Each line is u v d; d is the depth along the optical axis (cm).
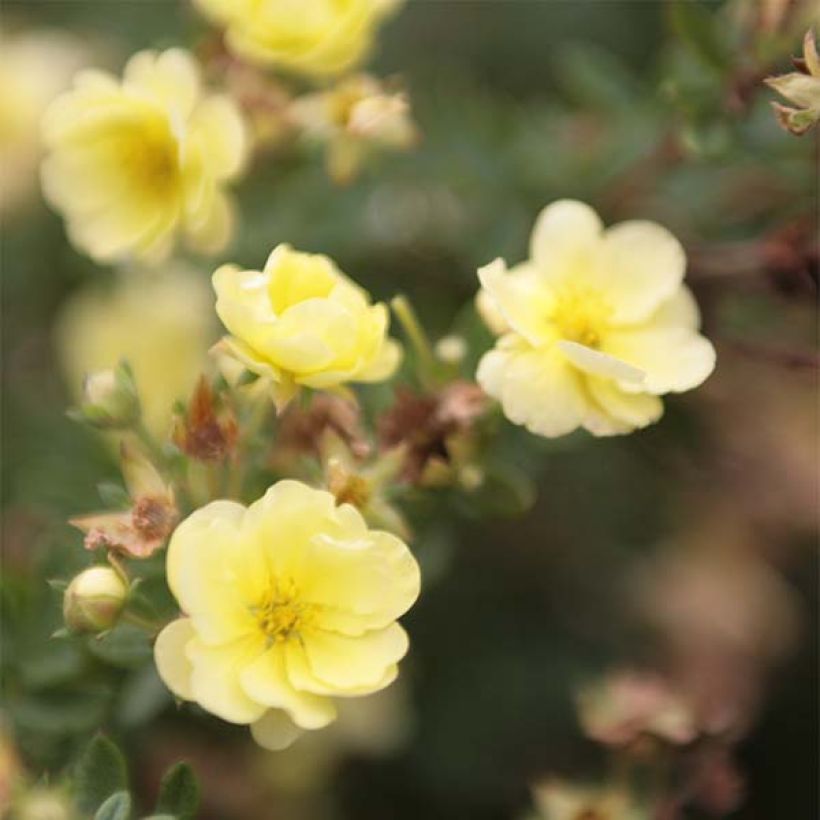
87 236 37
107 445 39
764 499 44
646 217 42
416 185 43
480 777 46
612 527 46
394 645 31
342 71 39
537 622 46
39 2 48
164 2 47
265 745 31
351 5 37
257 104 38
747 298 42
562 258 35
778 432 44
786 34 37
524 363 33
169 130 36
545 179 42
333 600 31
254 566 31
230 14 38
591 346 34
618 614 46
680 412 43
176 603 33
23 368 47
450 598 46
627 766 38
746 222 43
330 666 31
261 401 33
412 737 46
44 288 47
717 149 38
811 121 33
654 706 37
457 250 43
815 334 43
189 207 36
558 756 45
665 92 38
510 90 47
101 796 33
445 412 34
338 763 45
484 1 47
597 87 42
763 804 46
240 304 32
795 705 47
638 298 34
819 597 47
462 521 43
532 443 37
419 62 47
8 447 44
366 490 33
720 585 45
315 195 42
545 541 46
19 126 46
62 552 36
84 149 37
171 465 33
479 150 42
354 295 33
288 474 34
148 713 36
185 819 32
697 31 37
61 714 36
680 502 46
